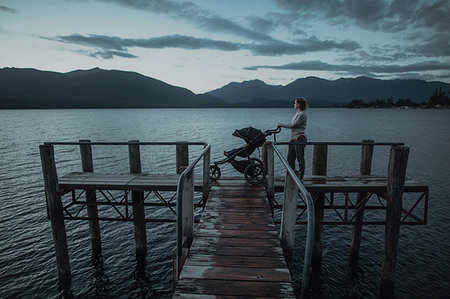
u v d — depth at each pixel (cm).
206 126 7844
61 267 866
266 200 698
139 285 949
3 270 1007
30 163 2770
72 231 1333
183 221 475
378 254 1125
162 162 2859
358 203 1025
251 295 351
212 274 395
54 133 5656
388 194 705
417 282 930
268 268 412
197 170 2516
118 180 809
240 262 427
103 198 1742
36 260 1072
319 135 5353
